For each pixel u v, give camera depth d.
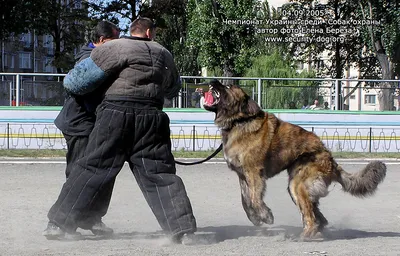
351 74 45.25
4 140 19.44
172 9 39.66
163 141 6.68
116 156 6.54
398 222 8.35
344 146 19.88
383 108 20.59
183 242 6.50
